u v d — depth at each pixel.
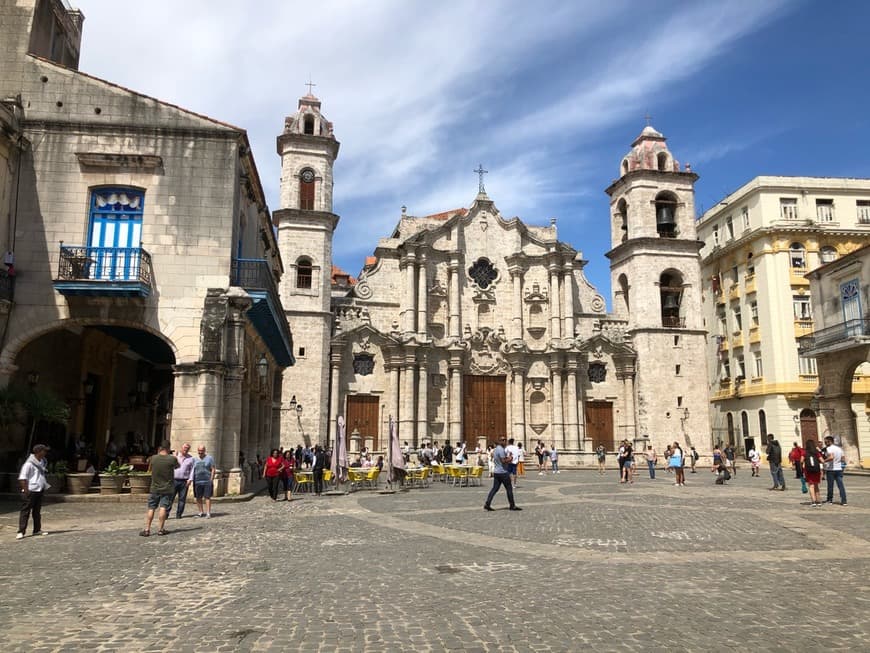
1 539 13.20
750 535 13.25
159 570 9.95
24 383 23.22
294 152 47.12
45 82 22.94
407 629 6.88
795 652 6.17
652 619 7.21
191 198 22.80
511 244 53.41
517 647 6.32
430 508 18.83
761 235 52.78
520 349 50.31
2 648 6.31
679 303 52.53
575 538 12.92
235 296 22.17
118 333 27.53
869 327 38.03
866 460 48.72
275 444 39.44
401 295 50.41
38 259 21.80
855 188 54.12
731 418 56.59
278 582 9.11
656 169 53.22
